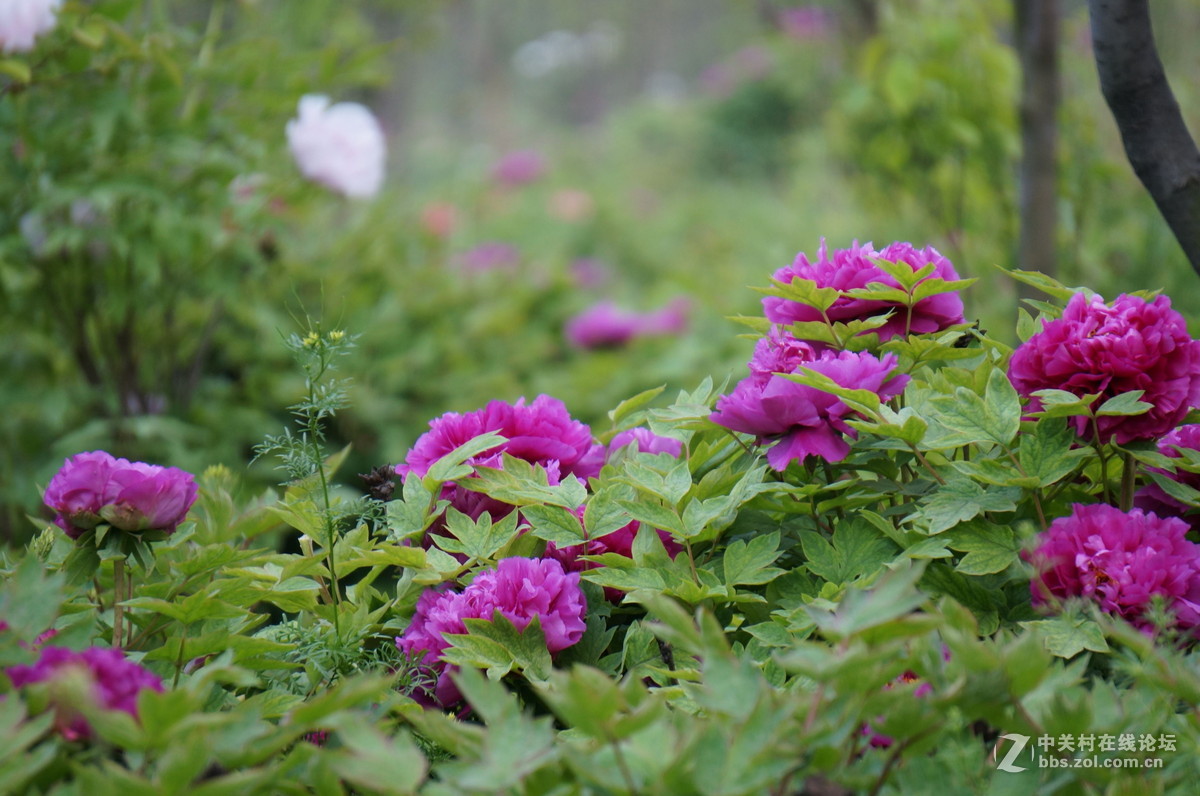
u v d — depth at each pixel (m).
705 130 22.11
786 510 3.00
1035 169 3.80
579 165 22.92
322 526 3.04
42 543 3.02
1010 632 2.84
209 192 4.65
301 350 2.98
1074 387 2.86
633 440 3.17
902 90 4.95
